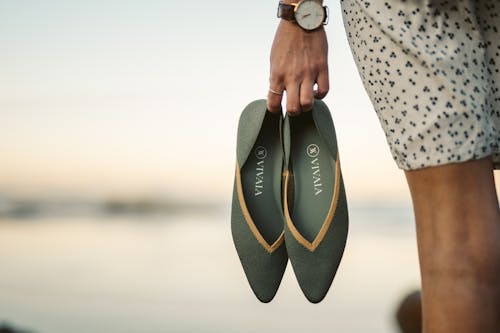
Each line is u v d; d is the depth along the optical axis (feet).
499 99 3.97
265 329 13.41
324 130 5.67
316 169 5.77
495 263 3.48
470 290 3.42
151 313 15.15
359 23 4.12
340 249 5.24
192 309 15.52
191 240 33.09
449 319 3.43
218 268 22.75
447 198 3.61
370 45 4.01
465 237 3.53
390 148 3.92
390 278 19.40
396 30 3.85
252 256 5.34
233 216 5.47
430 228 3.64
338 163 5.48
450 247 3.53
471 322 3.39
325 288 5.16
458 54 3.78
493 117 3.96
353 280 19.33
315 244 5.18
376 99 4.01
